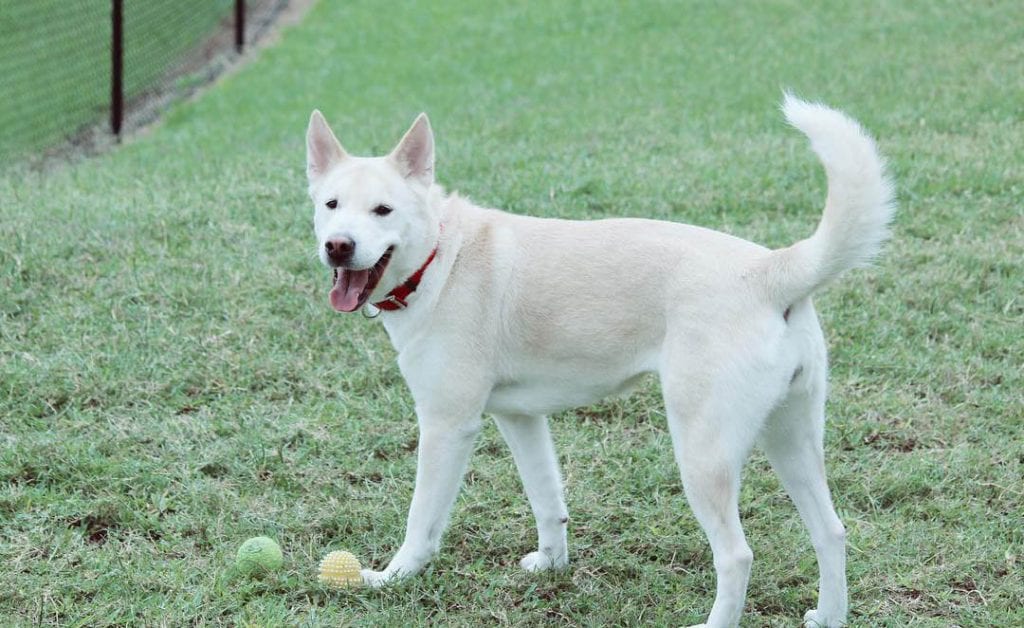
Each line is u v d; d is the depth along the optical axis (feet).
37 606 13.74
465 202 14.62
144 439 18.03
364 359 20.51
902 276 22.89
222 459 17.44
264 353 20.53
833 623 13.42
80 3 66.80
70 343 20.65
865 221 12.33
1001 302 21.88
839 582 13.33
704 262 13.01
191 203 27.12
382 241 13.62
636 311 13.30
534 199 26.86
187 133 42.96
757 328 12.60
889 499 16.60
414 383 14.11
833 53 45.75
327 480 16.98
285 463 17.44
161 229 25.22
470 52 55.83
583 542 15.79
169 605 13.83
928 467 17.04
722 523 12.63
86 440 17.83
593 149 32.96
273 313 21.95
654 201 26.68
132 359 20.12
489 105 42.80
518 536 15.87
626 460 17.70
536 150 32.78
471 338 13.87
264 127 42.83
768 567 14.96
